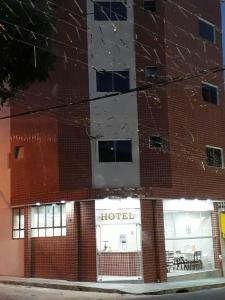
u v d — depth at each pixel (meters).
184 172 26.25
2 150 28.11
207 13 29.42
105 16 26.30
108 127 25.52
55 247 25.20
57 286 22.77
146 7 26.75
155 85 23.47
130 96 25.80
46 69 15.92
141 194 24.17
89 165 25.17
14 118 27.53
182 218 26.92
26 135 26.86
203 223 27.73
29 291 21.72
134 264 23.84
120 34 26.27
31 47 15.23
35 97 26.36
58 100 25.73
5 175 27.84
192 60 27.84
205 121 28.19
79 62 25.86
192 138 27.09
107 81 25.92
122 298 19.20
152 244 24.33
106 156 25.33
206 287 23.06
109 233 24.34
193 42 28.12
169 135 25.75
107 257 24.19
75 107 25.55
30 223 26.45
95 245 24.06
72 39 25.84
